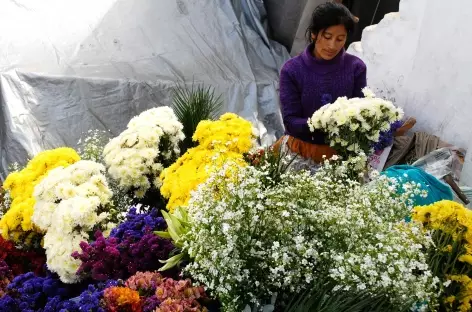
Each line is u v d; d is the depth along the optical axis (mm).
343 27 2502
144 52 4410
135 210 1949
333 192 1515
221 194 1419
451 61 3146
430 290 1363
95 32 4348
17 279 1778
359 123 2062
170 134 2344
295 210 1364
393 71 3635
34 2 4312
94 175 1985
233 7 4996
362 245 1302
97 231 1787
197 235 1364
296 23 5027
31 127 3852
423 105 3408
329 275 1302
